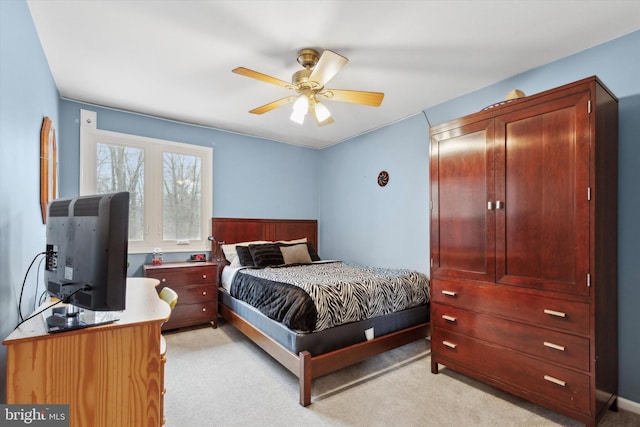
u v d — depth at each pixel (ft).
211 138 13.24
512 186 6.68
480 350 7.14
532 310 6.32
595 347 5.58
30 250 5.58
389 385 7.47
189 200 12.75
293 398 6.87
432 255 8.28
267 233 14.71
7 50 4.45
